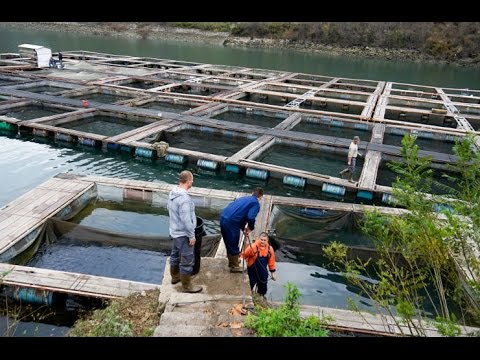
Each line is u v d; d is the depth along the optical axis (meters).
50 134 16.92
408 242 4.49
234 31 63.19
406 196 4.34
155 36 64.81
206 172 14.70
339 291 8.46
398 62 54.38
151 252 9.25
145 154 15.33
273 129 18.59
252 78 33.47
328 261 9.18
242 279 6.05
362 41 58.16
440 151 18.55
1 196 12.43
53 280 7.23
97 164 14.98
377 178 15.38
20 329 6.73
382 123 20.86
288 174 13.81
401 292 4.48
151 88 26.30
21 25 67.62
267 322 4.59
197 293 5.64
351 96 27.94
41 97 21.52
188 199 5.48
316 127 21.22
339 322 6.23
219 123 18.89
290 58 53.06
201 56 50.41
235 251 6.09
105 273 8.63
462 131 19.61
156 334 4.62
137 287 7.13
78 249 9.35
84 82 25.83
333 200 13.20
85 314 6.92
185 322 4.95
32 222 9.57
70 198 10.90
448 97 29.45
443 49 54.69
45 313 7.05
